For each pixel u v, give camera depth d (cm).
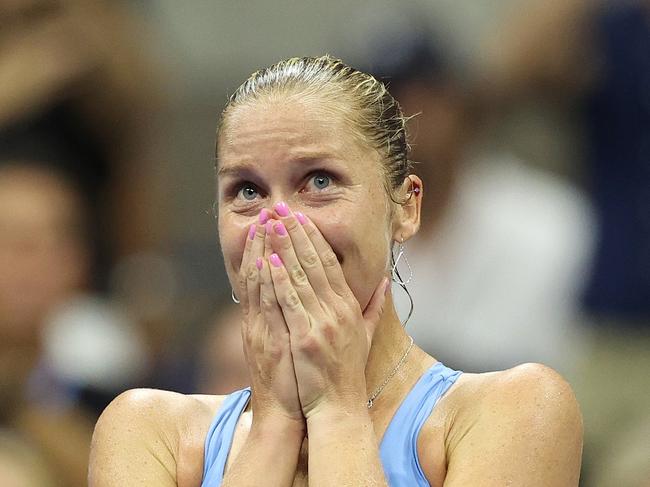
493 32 3572
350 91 1443
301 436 1432
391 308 1495
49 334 2616
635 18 3158
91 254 2823
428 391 1469
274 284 1424
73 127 2797
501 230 3039
